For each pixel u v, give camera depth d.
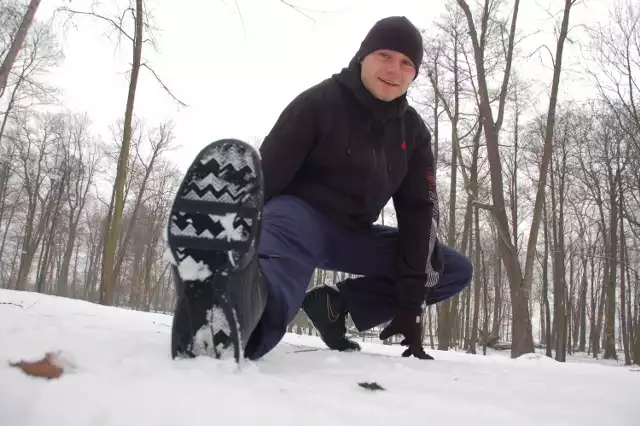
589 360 20.80
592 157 18.28
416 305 2.18
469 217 14.78
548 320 19.52
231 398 0.87
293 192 2.00
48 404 0.74
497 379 1.63
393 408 1.03
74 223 28.42
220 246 1.12
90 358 1.06
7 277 33.91
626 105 14.08
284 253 1.62
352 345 2.48
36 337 1.23
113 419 0.72
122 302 31.88
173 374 0.99
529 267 8.45
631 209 18.97
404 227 2.20
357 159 1.96
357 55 2.00
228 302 1.15
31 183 25.92
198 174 1.14
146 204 29.73
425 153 2.25
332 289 2.40
